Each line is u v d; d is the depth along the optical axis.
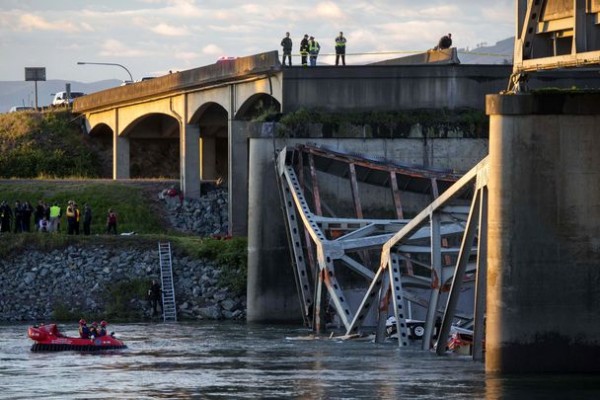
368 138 196.00
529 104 115.81
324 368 132.12
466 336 147.75
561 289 116.56
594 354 116.75
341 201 195.00
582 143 115.88
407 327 160.62
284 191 193.12
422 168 192.00
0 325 194.25
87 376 128.12
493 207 117.62
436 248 140.38
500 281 117.25
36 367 136.25
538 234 116.50
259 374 128.25
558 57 112.75
